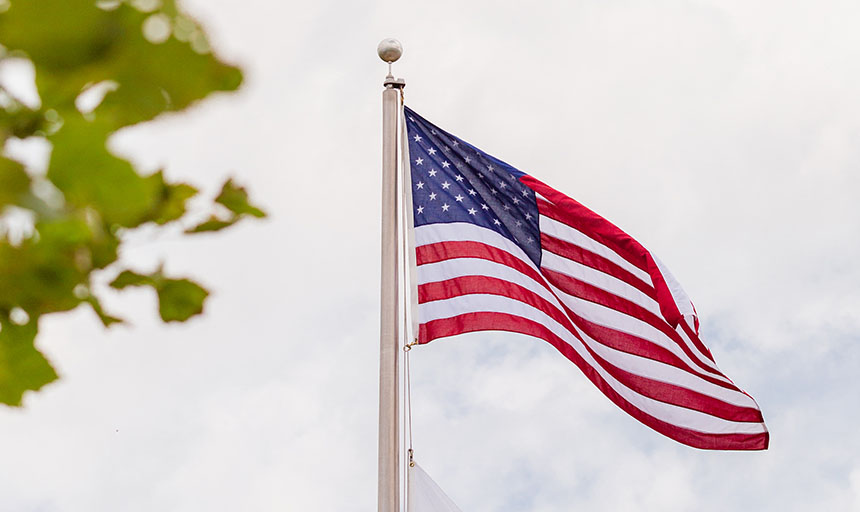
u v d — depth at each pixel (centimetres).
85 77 72
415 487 986
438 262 1041
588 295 1046
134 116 75
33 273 89
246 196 108
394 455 917
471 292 1029
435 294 1027
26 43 69
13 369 105
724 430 1026
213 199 105
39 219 75
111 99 74
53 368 109
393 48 1102
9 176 73
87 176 75
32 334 102
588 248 1059
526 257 1055
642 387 1029
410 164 1082
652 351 1034
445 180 1082
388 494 901
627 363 1031
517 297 1031
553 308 1036
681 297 1030
